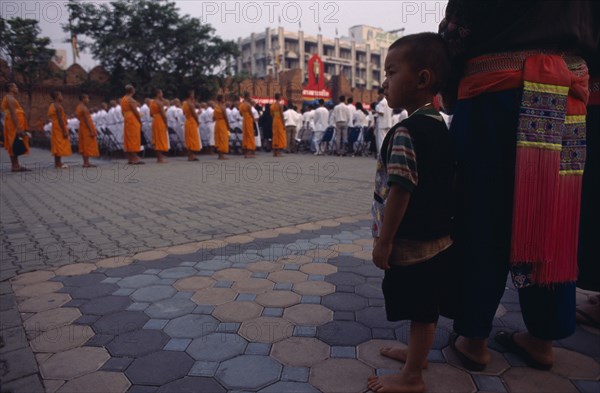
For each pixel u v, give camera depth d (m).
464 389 1.54
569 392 1.51
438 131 1.41
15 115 8.92
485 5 1.43
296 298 2.35
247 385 1.56
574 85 1.48
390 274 1.49
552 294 1.58
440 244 1.45
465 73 1.57
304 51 68.44
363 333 1.95
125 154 13.41
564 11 1.39
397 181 1.32
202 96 23.83
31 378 1.62
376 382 1.53
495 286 1.55
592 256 1.93
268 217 4.40
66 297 2.38
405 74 1.43
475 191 1.51
